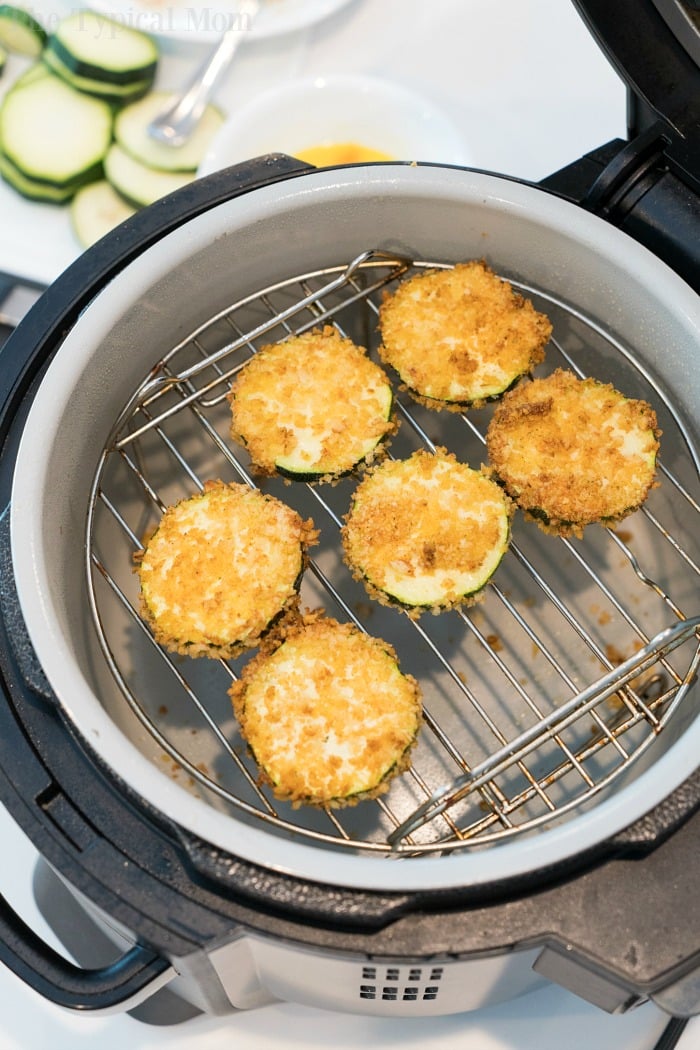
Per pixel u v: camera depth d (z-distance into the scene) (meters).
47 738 0.53
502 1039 0.60
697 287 0.59
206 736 0.61
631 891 0.51
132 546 0.63
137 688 0.61
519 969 0.54
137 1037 0.60
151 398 0.60
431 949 0.50
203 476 0.65
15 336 0.58
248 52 0.79
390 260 0.62
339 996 0.56
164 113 0.78
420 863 0.50
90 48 0.77
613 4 0.56
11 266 0.76
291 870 0.50
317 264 0.62
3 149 0.77
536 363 0.62
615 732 0.57
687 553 0.63
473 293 0.61
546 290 0.63
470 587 0.58
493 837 0.54
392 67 0.78
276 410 0.61
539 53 0.78
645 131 0.59
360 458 0.60
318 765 0.56
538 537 0.65
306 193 0.59
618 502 0.59
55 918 0.61
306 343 0.61
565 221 0.59
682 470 0.62
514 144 0.76
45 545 0.54
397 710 0.57
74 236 0.77
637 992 0.50
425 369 0.61
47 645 0.52
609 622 0.63
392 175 0.59
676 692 0.57
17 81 0.79
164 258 0.58
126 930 0.52
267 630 0.58
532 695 0.62
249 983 0.56
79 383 0.56
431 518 0.59
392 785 0.61
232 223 0.58
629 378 0.63
